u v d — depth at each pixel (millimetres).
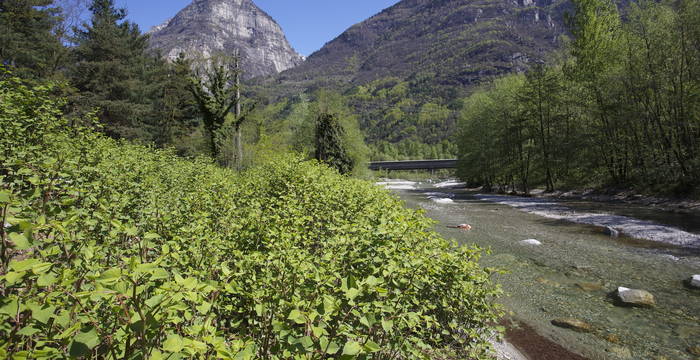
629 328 6258
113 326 1705
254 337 2645
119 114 26844
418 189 51219
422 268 3428
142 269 1548
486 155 40438
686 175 20625
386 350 2908
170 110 34812
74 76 26609
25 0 22953
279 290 2574
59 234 2367
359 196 7016
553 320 6562
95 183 4148
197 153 30984
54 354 1478
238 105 26297
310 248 4133
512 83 40875
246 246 3883
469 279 4375
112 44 28250
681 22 20750
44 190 2510
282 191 7449
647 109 23719
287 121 44656
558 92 33250
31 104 6438
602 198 25859
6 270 1948
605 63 29344
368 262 3320
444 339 4270
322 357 2002
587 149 29391
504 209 23250
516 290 8047
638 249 11734
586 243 12742
